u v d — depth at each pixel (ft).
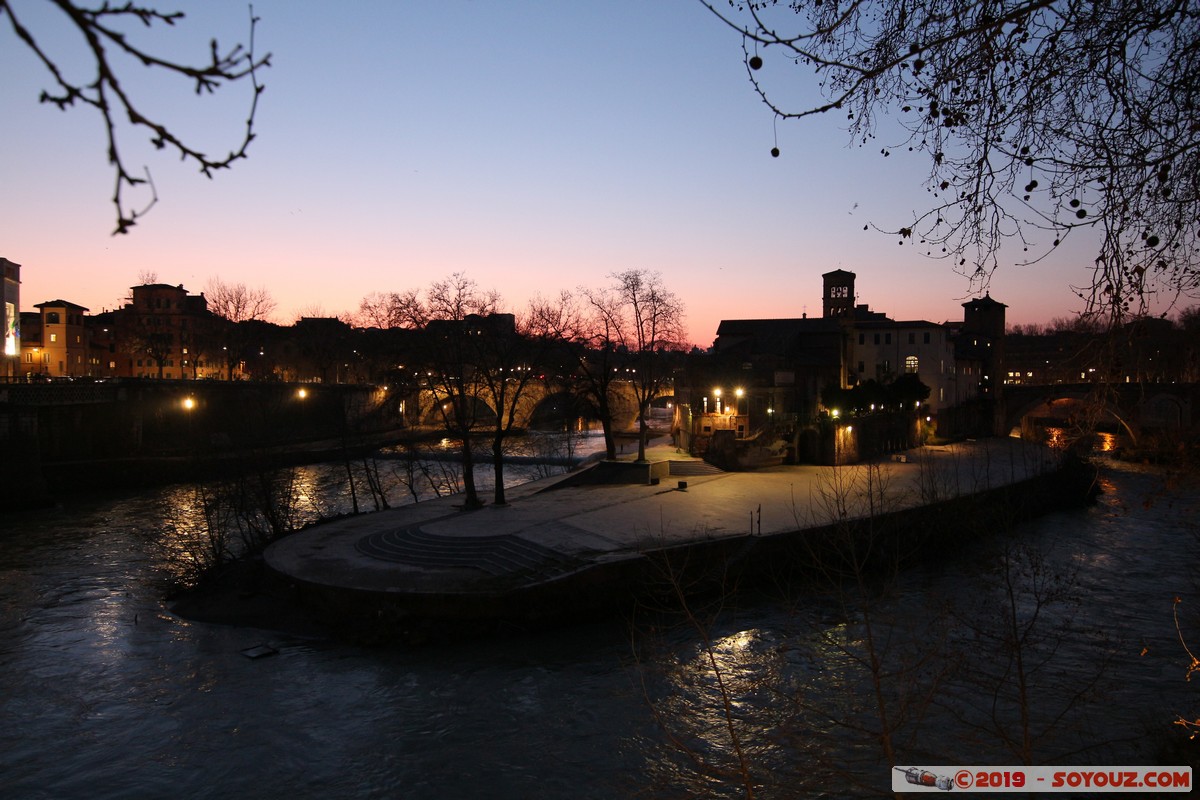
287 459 255.50
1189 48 19.42
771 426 212.43
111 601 113.29
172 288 396.37
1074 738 60.49
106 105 7.12
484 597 97.50
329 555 119.03
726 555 115.24
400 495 204.74
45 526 164.76
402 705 78.64
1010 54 20.29
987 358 321.73
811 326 286.87
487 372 157.79
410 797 62.34
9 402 183.83
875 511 128.98
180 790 63.72
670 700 77.10
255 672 87.45
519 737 71.36
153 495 203.21
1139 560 127.03
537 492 171.83
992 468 197.36
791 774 58.95
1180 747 56.39
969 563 117.29
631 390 294.25
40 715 77.05
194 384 266.36
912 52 18.92
